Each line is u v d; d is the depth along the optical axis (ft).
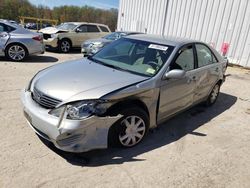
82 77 11.07
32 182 8.87
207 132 14.12
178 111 14.10
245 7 35.70
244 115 17.39
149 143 12.21
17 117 13.52
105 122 9.96
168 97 12.66
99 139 10.02
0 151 10.37
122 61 13.24
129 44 14.35
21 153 10.38
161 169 10.31
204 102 17.76
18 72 23.47
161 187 9.29
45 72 12.19
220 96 21.47
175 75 11.84
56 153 10.60
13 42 28.07
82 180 9.23
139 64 12.77
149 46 13.70
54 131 9.46
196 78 14.57
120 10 61.98
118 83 10.79
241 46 36.99
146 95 11.32
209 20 40.42
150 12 51.19
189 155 11.55
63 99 9.65
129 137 11.29
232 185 9.80
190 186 9.48
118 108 10.51
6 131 11.98
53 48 39.96
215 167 10.84
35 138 11.57
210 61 16.66
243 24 36.32
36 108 10.09
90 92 9.90
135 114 11.06
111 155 10.89
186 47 14.07
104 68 12.42
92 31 44.29
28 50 29.14
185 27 44.27
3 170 9.29
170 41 14.07
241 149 12.60
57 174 9.40
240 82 27.61
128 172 9.92
